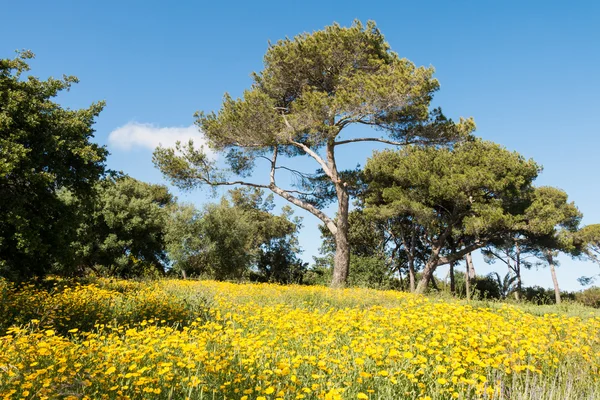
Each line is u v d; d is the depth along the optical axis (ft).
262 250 120.26
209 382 11.22
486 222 61.52
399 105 46.57
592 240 83.92
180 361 11.76
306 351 14.74
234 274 85.76
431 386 11.41
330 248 97.66
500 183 61.93
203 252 84.17
